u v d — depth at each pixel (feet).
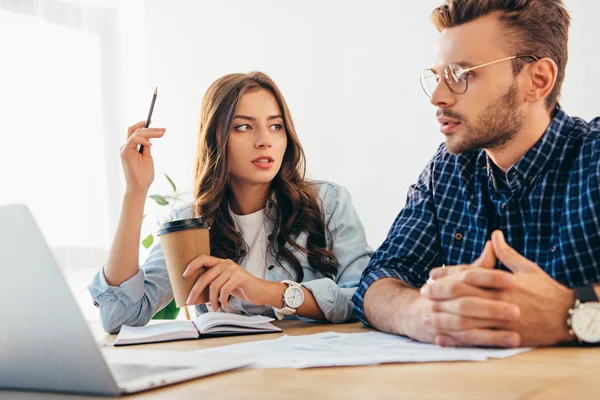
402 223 5.40
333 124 11.02
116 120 12.87
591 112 8.67
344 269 6.03
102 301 5.44
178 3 12.72
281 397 2.38
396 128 10.37
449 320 3.37
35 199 11.94
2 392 2.69
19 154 11.82
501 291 3.34
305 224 6.03
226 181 6.03
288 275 5.98
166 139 12.97
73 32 12.50
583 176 4.55
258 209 6.18
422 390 2.40
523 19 4.35
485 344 3.29
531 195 4.75
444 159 5.40
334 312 5.13
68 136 12.33
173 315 8.59
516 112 4.50
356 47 10.74
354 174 10.82
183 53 12.71
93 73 12.71
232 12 12.09
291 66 11.45
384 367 2.89
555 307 3.32
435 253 5.26
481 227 5.03
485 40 4.36
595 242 4.42
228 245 6.04
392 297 4.21
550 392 2.28
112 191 12.71
